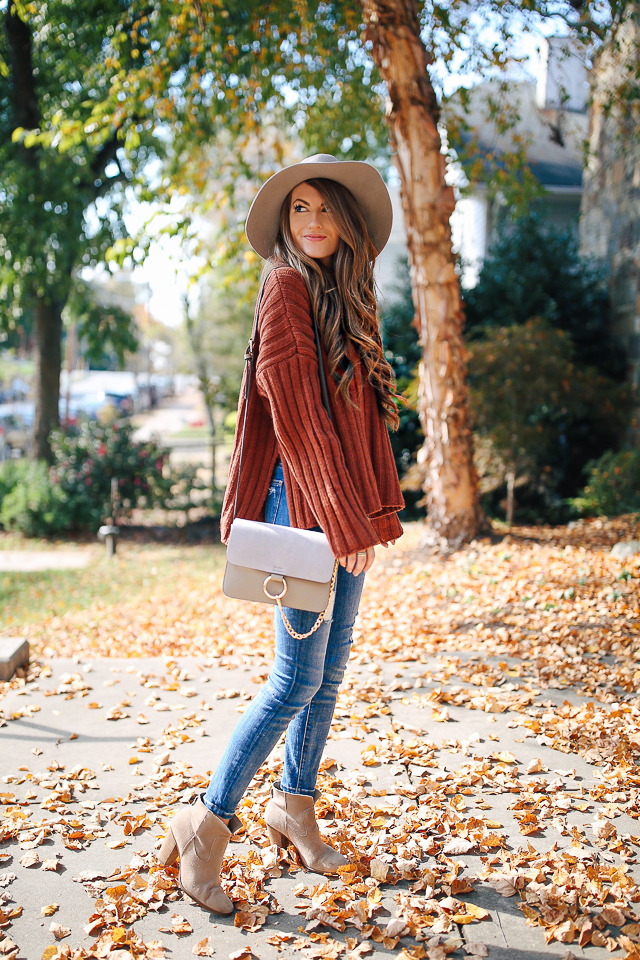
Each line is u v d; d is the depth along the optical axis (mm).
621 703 3148
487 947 1699
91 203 11773
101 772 2637
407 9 6262
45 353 12664
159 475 12031
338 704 3238
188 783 2529
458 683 3549
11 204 10883
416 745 2787
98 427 12250
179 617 6445
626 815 2264
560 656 3848
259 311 1807
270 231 1990
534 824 2217
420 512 11758
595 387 9219
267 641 4910
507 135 8750
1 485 12227
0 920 1815
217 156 10758
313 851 2002
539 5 5984
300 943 1736
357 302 1827
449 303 6855
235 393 15602
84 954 1696
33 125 10891
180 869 1874
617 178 11070
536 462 10047
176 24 6816
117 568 9297
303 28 7121
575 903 1822
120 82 7453
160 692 3461
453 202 6691
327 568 1668
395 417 1952
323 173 1894
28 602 7590
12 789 2516
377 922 1808
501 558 6281
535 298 11133
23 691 3465
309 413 1661
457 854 2072
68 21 8500
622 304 10875
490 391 8836
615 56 7023
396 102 6512
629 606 4617
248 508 1824
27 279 11250
